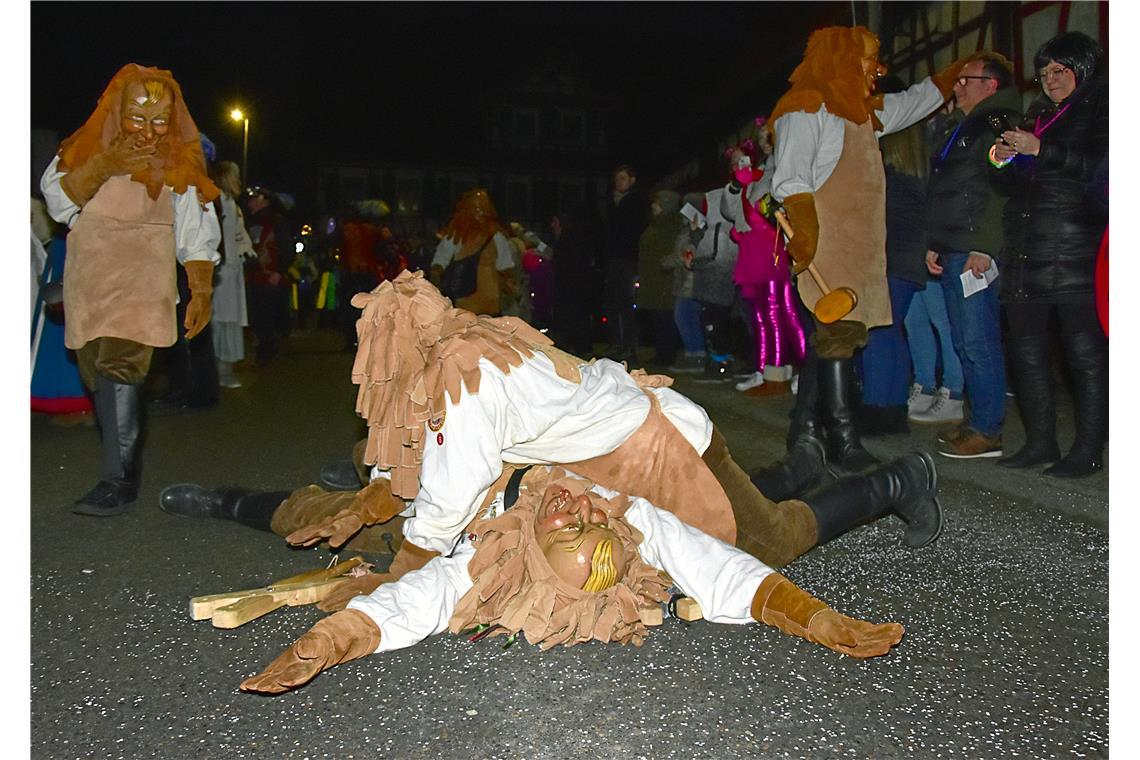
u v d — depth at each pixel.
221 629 3.60
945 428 7.30
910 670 3.19
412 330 3.28
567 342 12.79
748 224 9.16
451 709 2.95
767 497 4.20
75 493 5.65
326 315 23.05
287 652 2.90
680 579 3.33
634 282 12.46
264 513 4.51
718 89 23.75
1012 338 5.85
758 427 7.83
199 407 9.07
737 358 10.90
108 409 5.13
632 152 49.41
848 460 5.54
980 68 6.36
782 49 18.72
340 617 3.01
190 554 4.50
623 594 3.24
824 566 4.24
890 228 6.73
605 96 57.00
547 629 3.20
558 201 56.06
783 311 9.16
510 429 3.23
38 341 7.55
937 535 4.21
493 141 56.59
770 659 3.27
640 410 3.43
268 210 12.88
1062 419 7.60
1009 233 5.68
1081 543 4.52
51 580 4.16
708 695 3.02
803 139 5.39
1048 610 3.71
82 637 3.54
